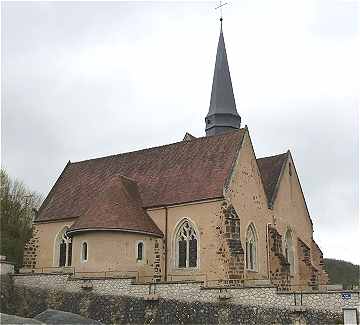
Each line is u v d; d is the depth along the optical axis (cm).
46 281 4144
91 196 5266
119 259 4341
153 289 3725
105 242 4369
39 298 4128
